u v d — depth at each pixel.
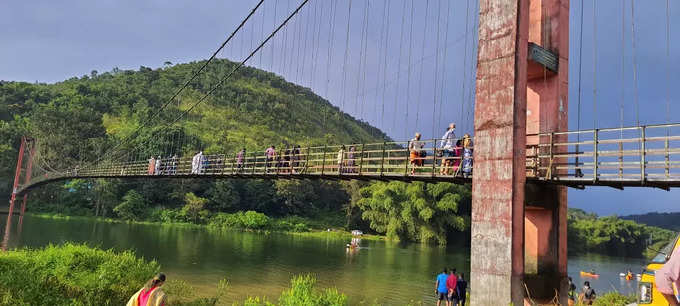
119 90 125.50
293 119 135.75
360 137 146.50
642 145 8.42
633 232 74.31
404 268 30.48
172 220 64.50
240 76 163.75
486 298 9.48
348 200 80.19
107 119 107.75
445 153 13.02
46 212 68.56
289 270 26.39
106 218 64.19
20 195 63.12
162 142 72.25
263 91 152.25
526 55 10.00
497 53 10.09
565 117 11.25
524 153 9.75
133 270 11.61
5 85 112.94
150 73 155.62
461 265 34.06
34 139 71.31
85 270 11.09
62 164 74.50
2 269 9.98
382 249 45.59
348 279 24.41
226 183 70.81
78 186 70.50
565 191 10.77
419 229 56.31
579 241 75.75
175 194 69.06
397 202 58.19
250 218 64.50
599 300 15.40
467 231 59.88
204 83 147.38
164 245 36.16
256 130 114.88
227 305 16.06
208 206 69.88
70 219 62.00
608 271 41.16
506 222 9.38
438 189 54.59
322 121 148.00
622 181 8.60
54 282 10.49
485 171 9.96
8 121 97.88
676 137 8.02
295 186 74.00
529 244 10.95
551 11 11.50
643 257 73.44
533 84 11.54
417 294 20.80
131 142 72.19
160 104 123.25
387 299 19.42
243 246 39.50
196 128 102.81
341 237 60.84
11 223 51.56
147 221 63.31
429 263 34.53
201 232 53.72
